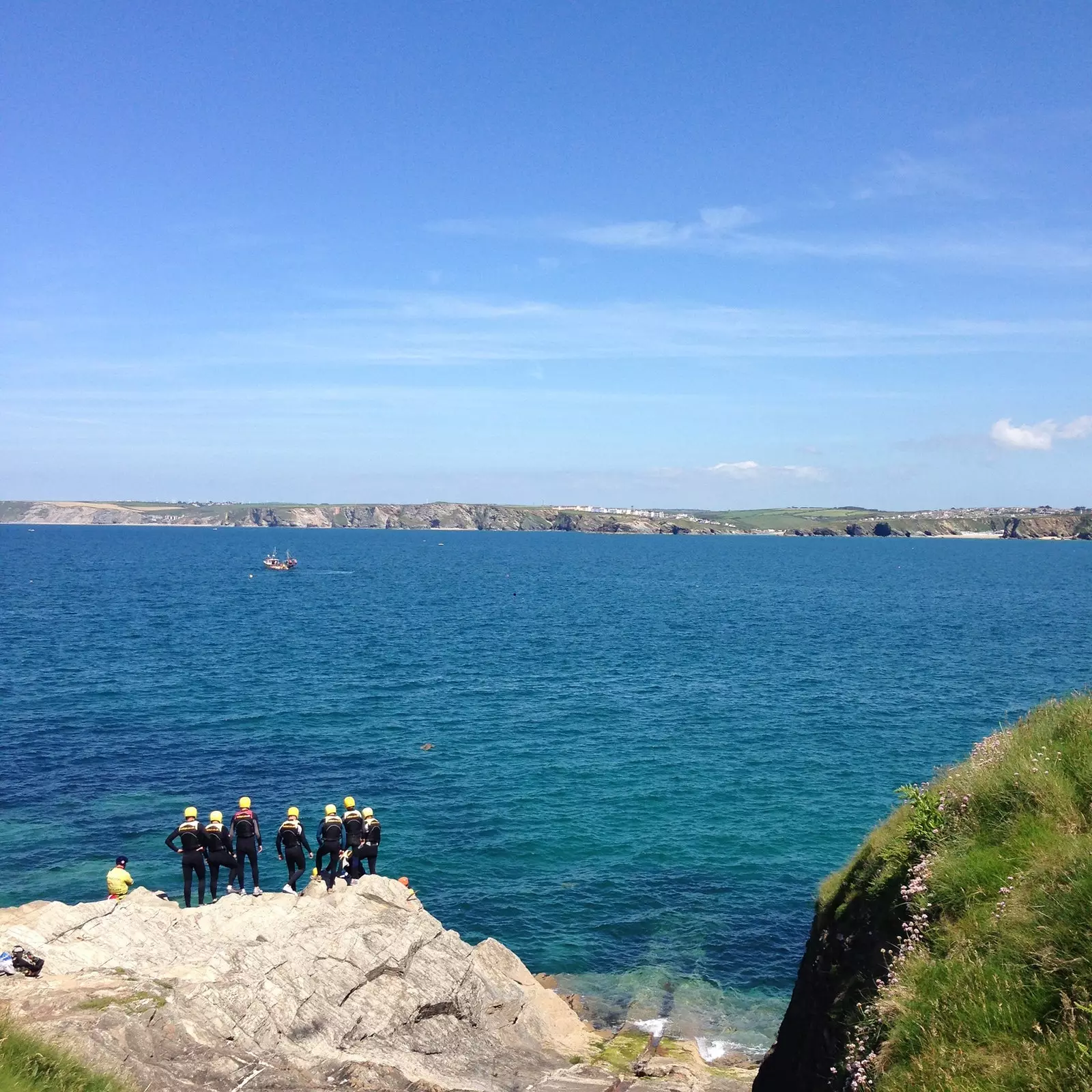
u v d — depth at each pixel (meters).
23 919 17.14
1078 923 8.45
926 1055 8.52
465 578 157.88
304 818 34.88
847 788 38.72
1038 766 11.91
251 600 112.69
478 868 30.98
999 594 128.75
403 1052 16.81
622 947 26.27
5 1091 9.18
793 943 26.58
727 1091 18.08
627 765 41.94
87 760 41.22
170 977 15.58
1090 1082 6.96
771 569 191.12
